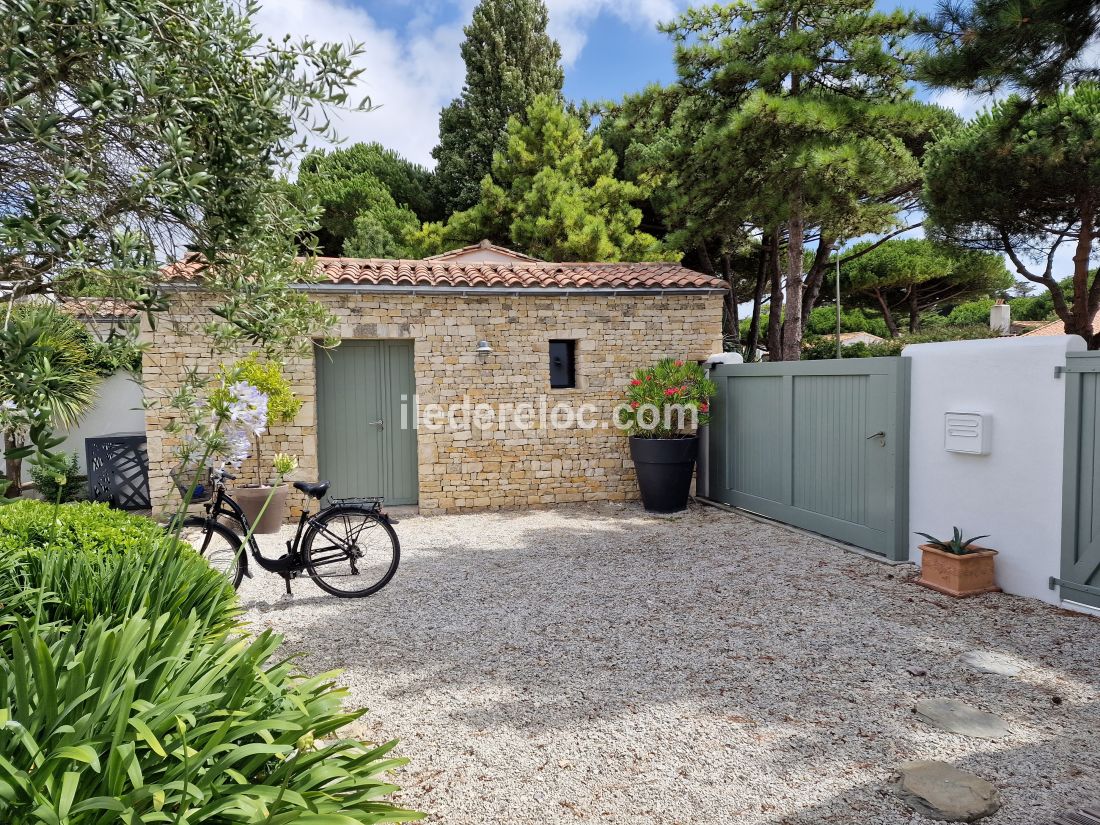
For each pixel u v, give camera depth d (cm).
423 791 269
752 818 249
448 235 1975
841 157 1098
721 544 693
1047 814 247
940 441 560
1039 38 493
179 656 184
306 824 141
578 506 902
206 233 235
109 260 202
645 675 379
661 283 914
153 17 195
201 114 221
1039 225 1107
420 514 862
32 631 199
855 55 1162
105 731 156
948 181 1082
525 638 440
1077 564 455
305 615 492
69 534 337
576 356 914
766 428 802
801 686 360
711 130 1231
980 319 3142
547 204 1794
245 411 280
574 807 257
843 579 555
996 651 399
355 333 836
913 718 322
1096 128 895
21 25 169
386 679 379
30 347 161
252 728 164
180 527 285
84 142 205
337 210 2117
